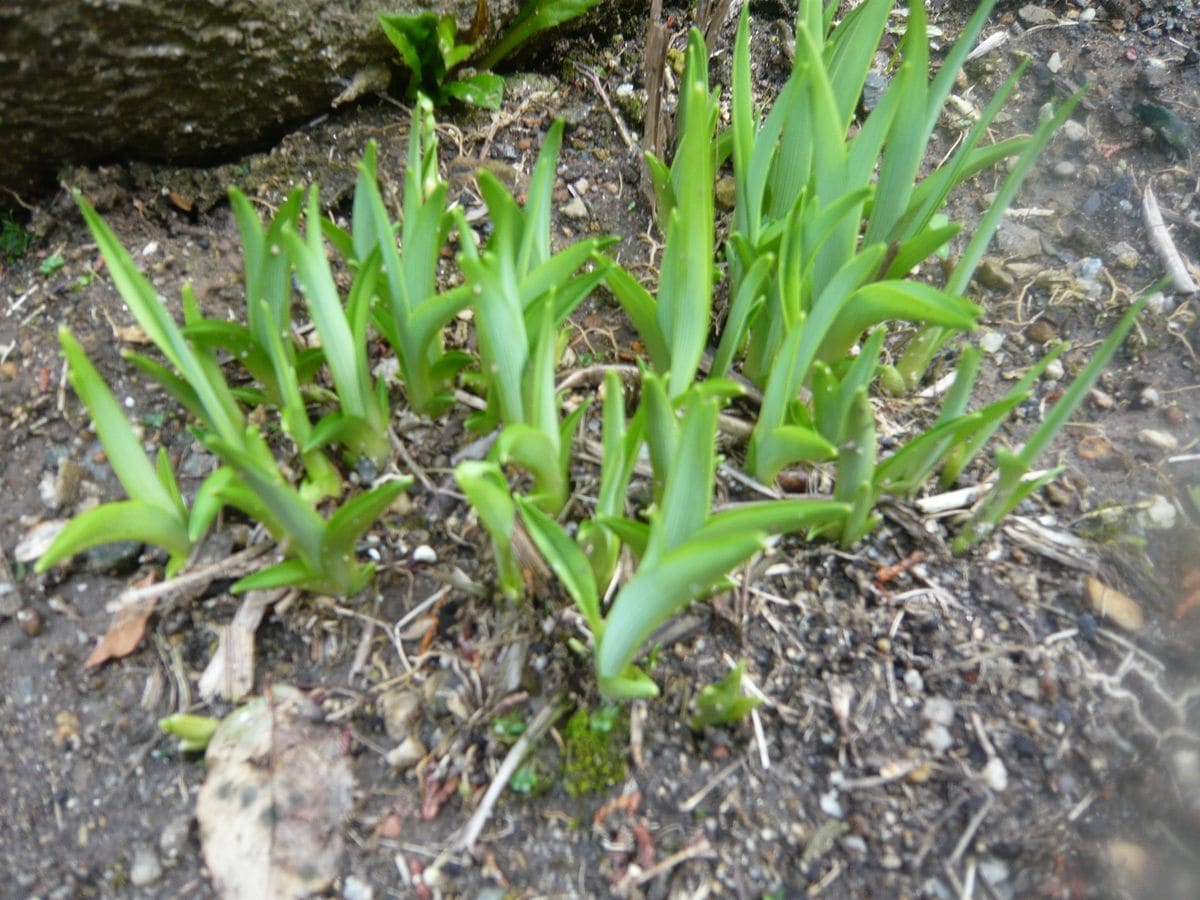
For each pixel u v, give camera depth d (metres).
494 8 0.55
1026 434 0.47
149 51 0.45
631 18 0.63
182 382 0.38
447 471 0.44
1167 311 0.51
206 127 0.51
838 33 0.45
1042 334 0.51
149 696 0.39
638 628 0.33
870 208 0.49
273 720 0.38
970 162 0.43
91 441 0.45
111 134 0.49
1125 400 0.49
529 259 0.41
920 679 0.39
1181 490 0.45
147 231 0.51
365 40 0.52
